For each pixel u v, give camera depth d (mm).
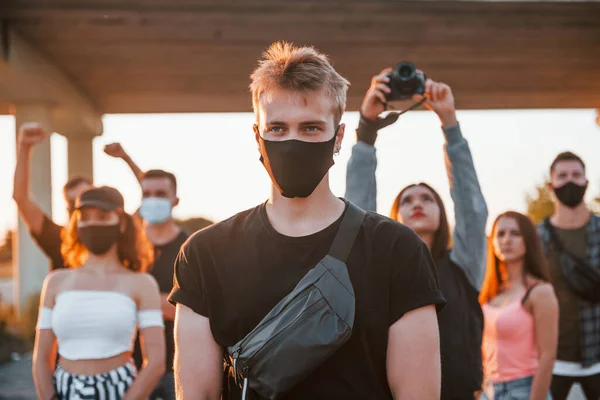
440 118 3389
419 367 1812
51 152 14242
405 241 1853
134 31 11148
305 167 1821
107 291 3479
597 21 11578
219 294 1872
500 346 4133
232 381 1852
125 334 3484
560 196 5156
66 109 14367
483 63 13219
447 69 13688
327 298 1770
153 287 3607
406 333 1817
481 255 3348
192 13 11102
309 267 1835
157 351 3537
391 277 1829
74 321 3393
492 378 4168
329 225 1872
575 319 4977
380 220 1889
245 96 15523
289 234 1869
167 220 4809
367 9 11258
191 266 1907
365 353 1801
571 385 4977
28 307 13641
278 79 1836
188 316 1898
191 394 1857
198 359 1870
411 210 3555
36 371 3451
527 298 4094
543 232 5172
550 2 11422
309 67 1846
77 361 3387
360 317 1802
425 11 11375
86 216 3502
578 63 13344
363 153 3410
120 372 3439
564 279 4988
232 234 1897
